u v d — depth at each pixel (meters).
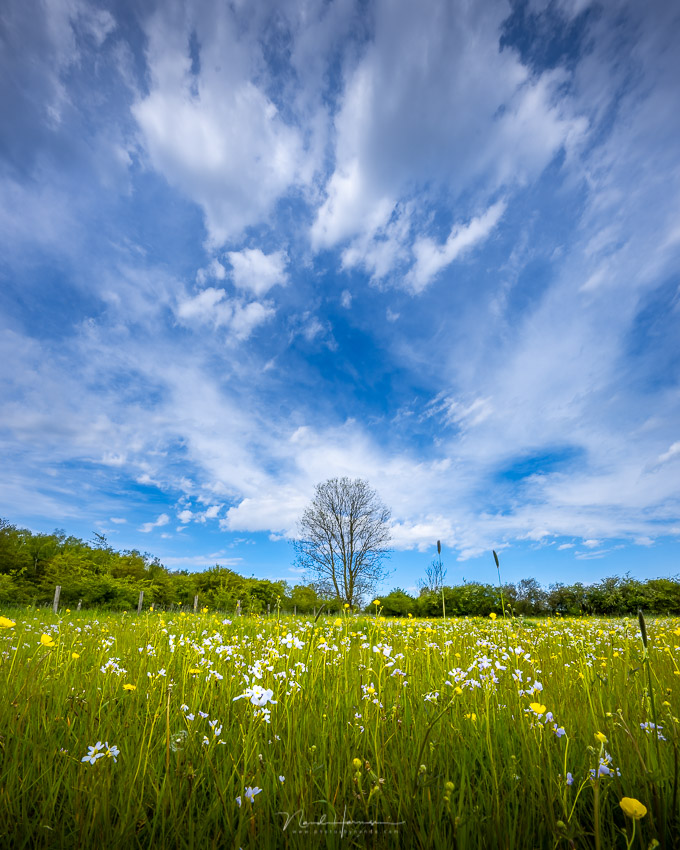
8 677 3.17
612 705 2.95
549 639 6.38
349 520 30.52
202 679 3.39
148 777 2.10
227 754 2.34
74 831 1.75
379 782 1.80
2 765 2.14
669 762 2.13
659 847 1.58
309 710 2.82
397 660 3.95
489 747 2.11
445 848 1.63
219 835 1.81
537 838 1.79
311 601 27.77
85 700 2.82
